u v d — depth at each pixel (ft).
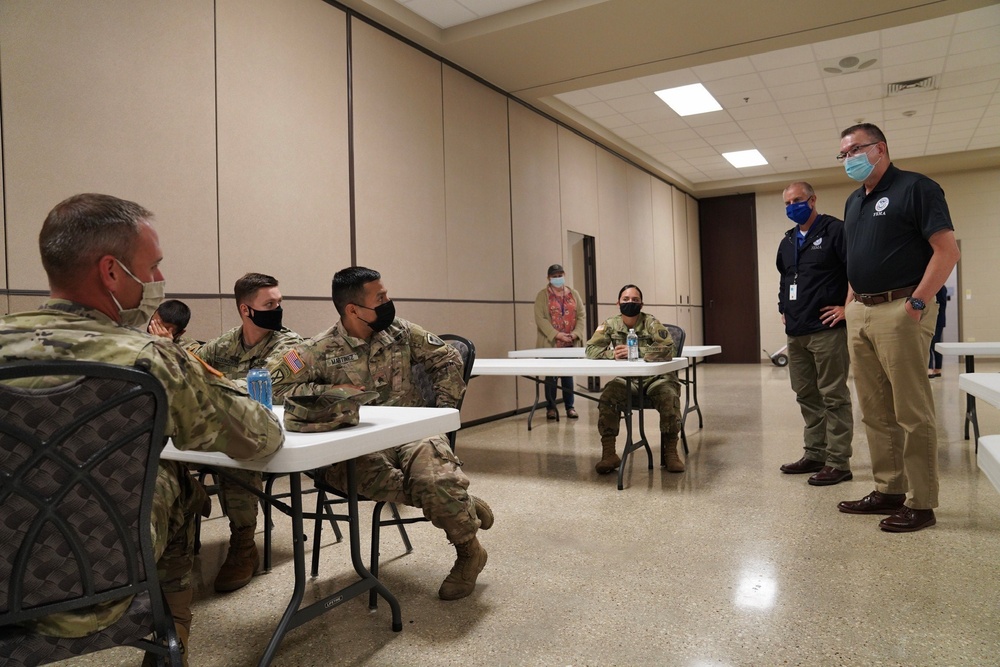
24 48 10.00
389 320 7.63
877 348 9.05
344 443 4.97
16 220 9.88
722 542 8.82
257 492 6.42
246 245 13.51
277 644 5.56
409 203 18.25
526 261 24.20
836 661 5.66
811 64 22.93
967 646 5.84
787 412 20.63
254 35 13.85
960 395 21.95
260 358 9.04
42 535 3.49
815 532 9.06
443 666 5.80
